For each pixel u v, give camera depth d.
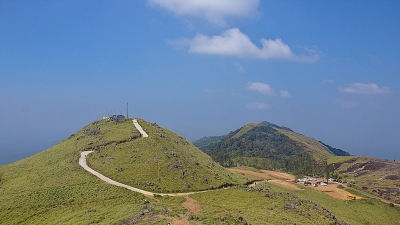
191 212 71.12
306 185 191.62
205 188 108.56
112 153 128.50
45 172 113.06
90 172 110.94
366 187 199.38
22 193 93.38
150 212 68.00
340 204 145.75
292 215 80.19
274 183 171.75
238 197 98.31
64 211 82.19
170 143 150.38
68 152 135.00
